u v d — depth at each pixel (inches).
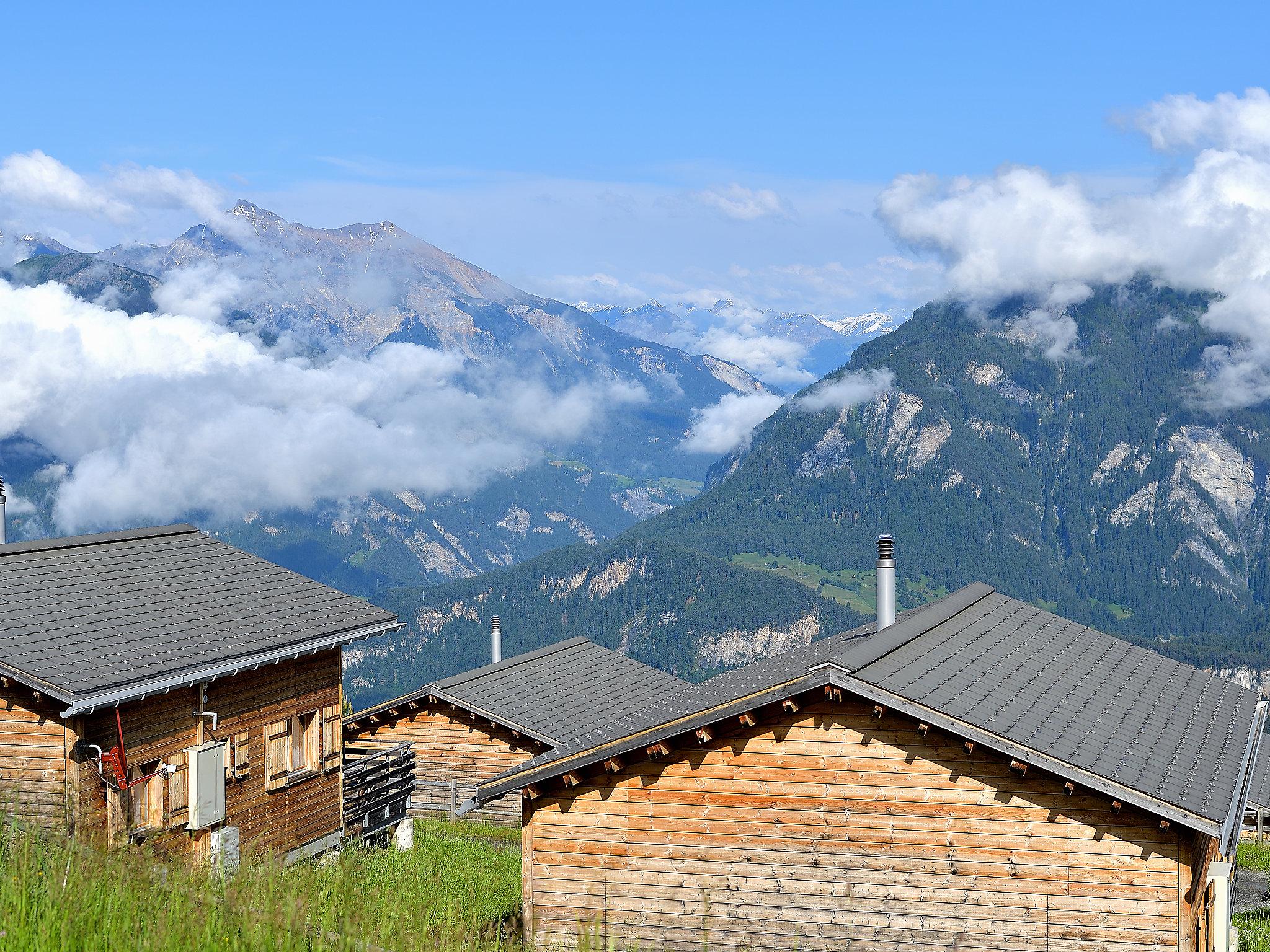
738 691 597.3
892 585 754.8
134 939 343.3
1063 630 776.9
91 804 642.8
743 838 580.7
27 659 629.6
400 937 395.2
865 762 567.2
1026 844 546.0
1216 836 484.4
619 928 590.9
